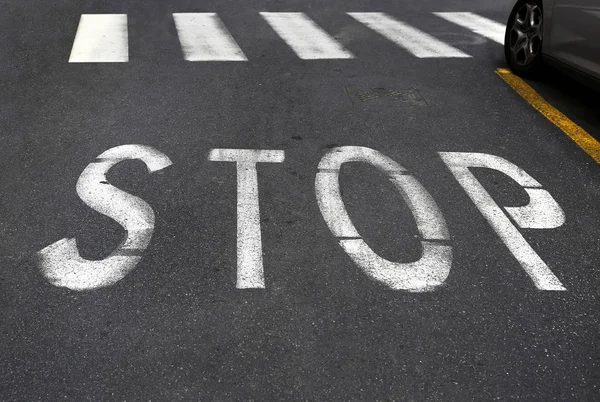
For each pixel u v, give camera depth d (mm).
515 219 4828
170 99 6734
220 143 5816
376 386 3395
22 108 6457
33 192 4984
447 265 4309
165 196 4973
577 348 3674
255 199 4973
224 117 6348
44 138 5836
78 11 9875
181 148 5707
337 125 6238
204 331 3721
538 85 7398
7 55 7918
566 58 6691
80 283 4059
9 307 3861
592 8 6223
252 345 3635
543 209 4965
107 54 8023
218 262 4273
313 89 7094
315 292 4039
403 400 3316
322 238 4539
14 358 3510
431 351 3625
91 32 8867
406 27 9539
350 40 8812
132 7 10227
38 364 3477
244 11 10219
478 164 5586
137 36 8758
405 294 4043
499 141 6023
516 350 3646
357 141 5926
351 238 4547
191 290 4027
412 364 3537
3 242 4414
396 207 4918
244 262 4281
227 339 3670
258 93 6949
